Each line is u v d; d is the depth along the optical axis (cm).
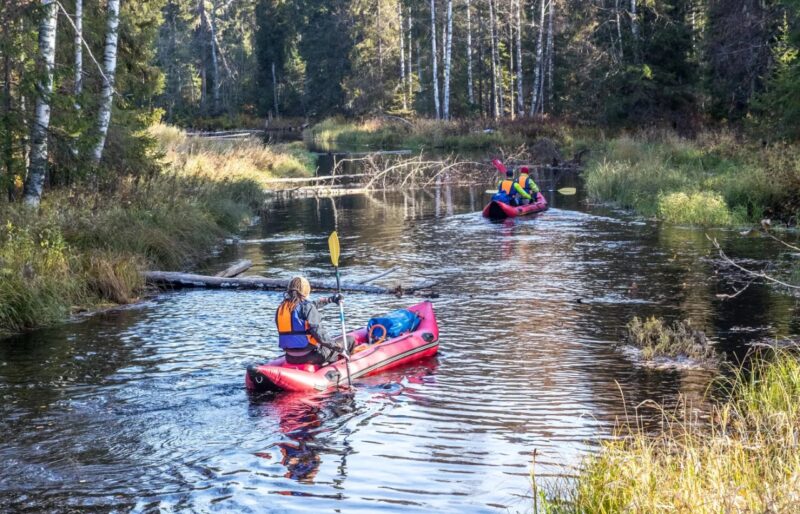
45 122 1533
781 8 2795
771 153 2120
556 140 4000
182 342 1020
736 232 1770
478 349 963
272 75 7844
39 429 716
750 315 1076
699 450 546
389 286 1325
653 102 3669
